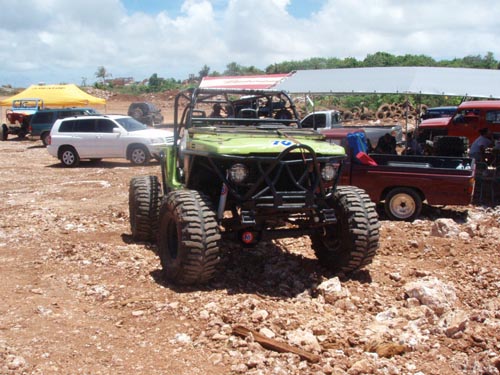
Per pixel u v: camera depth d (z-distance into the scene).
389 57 48.00
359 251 6.48
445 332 5.06
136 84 85.94
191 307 5.65
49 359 4.52
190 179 6.86
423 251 8.07
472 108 17.83
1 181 16.09
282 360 4.52
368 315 5.59
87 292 6.14
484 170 12.33
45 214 10.68
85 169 18.89
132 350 4.73
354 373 4.30
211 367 4.43
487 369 4.35
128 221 10.04
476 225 9.24
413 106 32.84
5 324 5.24
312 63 52.16
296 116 7.75
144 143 19.23
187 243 5.93
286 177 6.39
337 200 6.66
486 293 6.29
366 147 11.57
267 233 6.54
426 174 10.30
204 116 7.99
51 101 33.41
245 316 5.37
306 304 5.85
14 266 7.19
